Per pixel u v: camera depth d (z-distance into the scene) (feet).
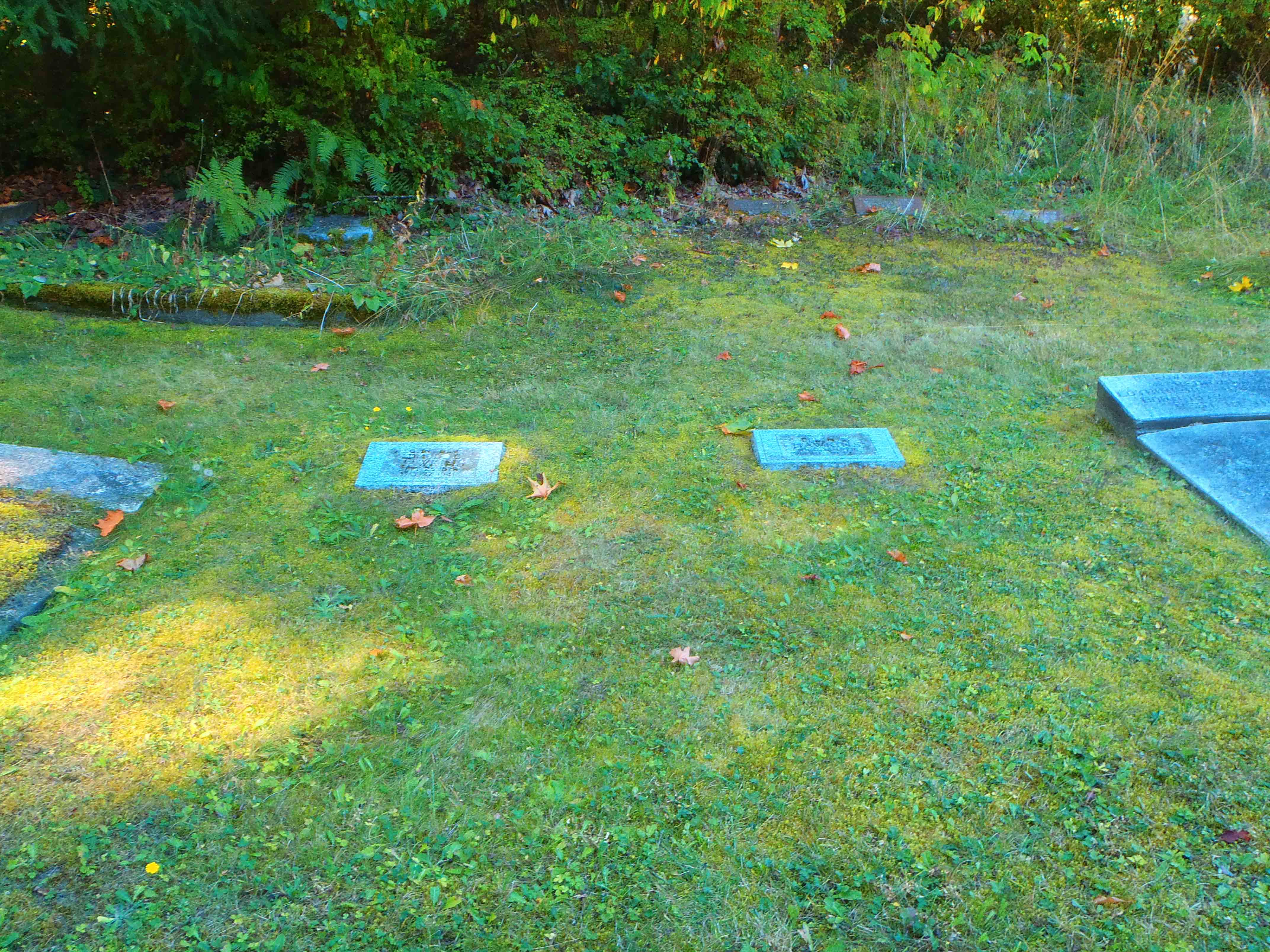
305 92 24.62
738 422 15.66
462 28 28.99
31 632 10.19
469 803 8.13
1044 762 8.46
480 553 11.97
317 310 19.86
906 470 13.98
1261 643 10.00
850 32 37.09
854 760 8.53
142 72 24.18
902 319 20.57
